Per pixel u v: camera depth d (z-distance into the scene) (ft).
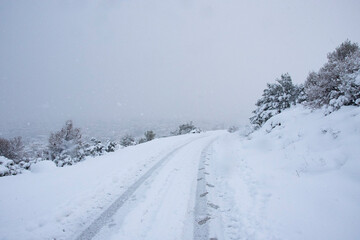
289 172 20.90
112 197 19.67
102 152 49.01
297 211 14.64
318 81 30.99
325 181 16.84
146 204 17.98
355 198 13.88
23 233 13.75
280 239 12.40
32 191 20.49
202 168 28.73
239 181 22.36
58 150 47.85
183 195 19.62
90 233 13.97
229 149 41.57
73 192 20.29
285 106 48.21
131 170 28.22
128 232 13.97
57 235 13.76
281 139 30.68
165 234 13.64
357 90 24.04
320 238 11.79
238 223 14.70
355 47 32.94
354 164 16.55
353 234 11.43
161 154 38.81
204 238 13.21
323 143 22.12
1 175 28.81
